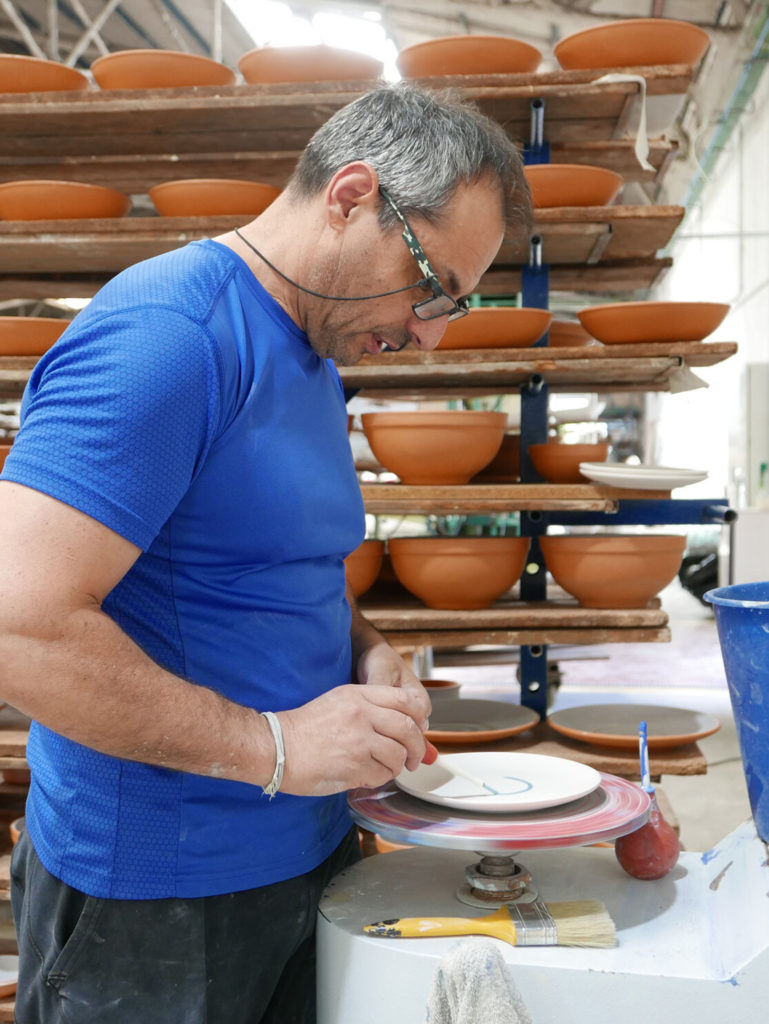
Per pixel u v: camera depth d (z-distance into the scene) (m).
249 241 1.07
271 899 1.08
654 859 1.10
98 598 0.87
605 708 2.04
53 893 1.04
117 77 2.14
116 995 1.02
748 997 0.87
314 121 2.17
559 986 0.90
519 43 2.04
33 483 0.84
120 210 2.20
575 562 1.97
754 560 6.84
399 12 7.63
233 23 7.61
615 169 2.41
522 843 0.94
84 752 1.00
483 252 1.03
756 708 1.02
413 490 1.94
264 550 1.03
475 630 1.95
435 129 0.98
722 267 10.48
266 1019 1.24
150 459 0.87
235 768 0.92
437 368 1.99
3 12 7.41
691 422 11.89
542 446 2.13
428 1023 0.86
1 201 2.13
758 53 7.62
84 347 0.89
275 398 1.02
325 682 1.13
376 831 1.02
